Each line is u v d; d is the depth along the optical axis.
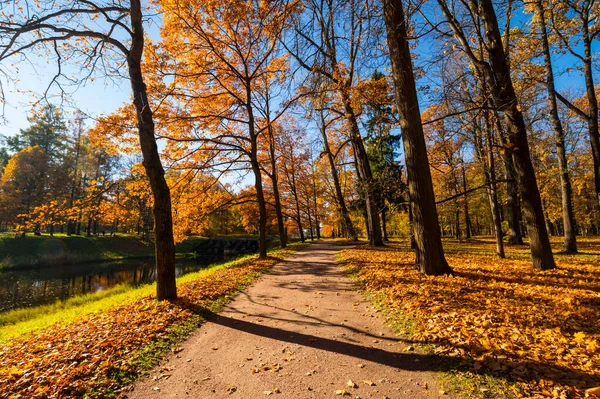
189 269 23.39
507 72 8.78
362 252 17.00
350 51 8.01
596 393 2.88
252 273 11.89
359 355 4.30
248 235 53.25
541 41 12.39
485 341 4.11
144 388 3.67
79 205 9.41
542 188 22.47
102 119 10.21
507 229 23.81
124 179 10.30
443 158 18.83
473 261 11.66
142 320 5.96
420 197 8.61
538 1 11.61
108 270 26.78
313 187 38.34
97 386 3.63
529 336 4.25
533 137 15.00
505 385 3.18
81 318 6.91
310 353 4.48
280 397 3.36
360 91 12.72
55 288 19.02
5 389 3.54
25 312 10.87
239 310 6.94
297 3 5.29
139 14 8.01
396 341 4.65
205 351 4.72
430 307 5.81
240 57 15.75
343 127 19.16
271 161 24.34
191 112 14.81
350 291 8.27
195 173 15.01
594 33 11.18
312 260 15.88
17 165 30.58
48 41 7.23
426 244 8.57
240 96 17.11
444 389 3.27
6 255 28.61
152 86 12.11
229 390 3.56
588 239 26.31
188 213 15.26
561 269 8.81
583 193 33.22
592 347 3.79
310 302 7.36
